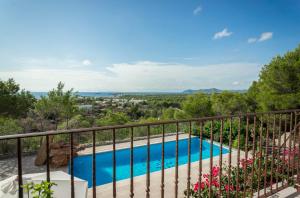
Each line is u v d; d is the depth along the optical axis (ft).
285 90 43.04
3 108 52.31
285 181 12.54
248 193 11.55
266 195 10.73
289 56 44.09
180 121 7.56
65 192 12.19
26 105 57.21
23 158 32.81
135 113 112.88
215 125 45.11
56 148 30.37
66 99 51.93
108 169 34.55
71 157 5.53
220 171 9.11
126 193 18.28
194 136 46.93
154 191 18.53
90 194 18.22
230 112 67.41
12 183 12.05
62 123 51.24
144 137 45.21
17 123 44.32
